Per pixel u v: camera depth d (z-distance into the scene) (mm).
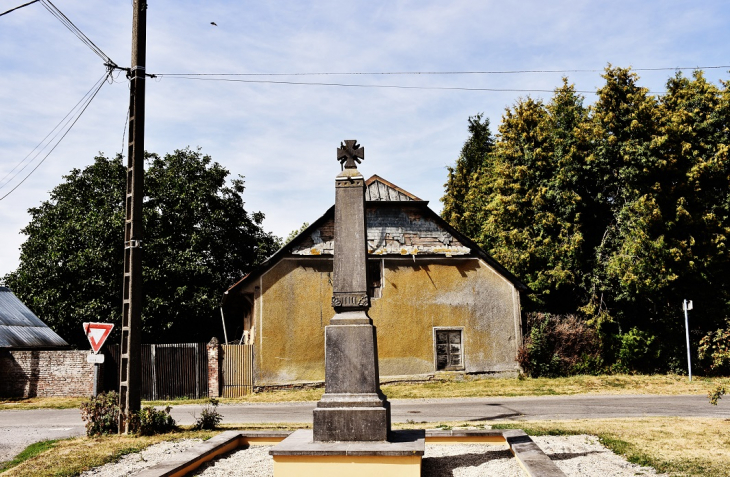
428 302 23500
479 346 23641
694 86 29672
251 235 38938
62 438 12461
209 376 22203
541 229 28469
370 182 24047
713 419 12898
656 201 25641
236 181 38406
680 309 26203
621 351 25078
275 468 7777
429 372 23109
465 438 10297
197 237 33125
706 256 25688
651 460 8766
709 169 25953
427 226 24047
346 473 7664
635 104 26484
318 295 22891
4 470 9875
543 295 29219
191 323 33531
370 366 8430
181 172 35812
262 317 22438
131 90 13156
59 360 22875
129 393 12367
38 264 31344
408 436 8617
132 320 12594
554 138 29328
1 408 19922
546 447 9922
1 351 22781
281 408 18156
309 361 22516
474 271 24031
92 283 30250
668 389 20594
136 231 12836
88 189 35219
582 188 28016
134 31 13242
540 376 23859
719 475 7926
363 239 8930
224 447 9945
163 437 11875
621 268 25234
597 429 11414
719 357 20422
